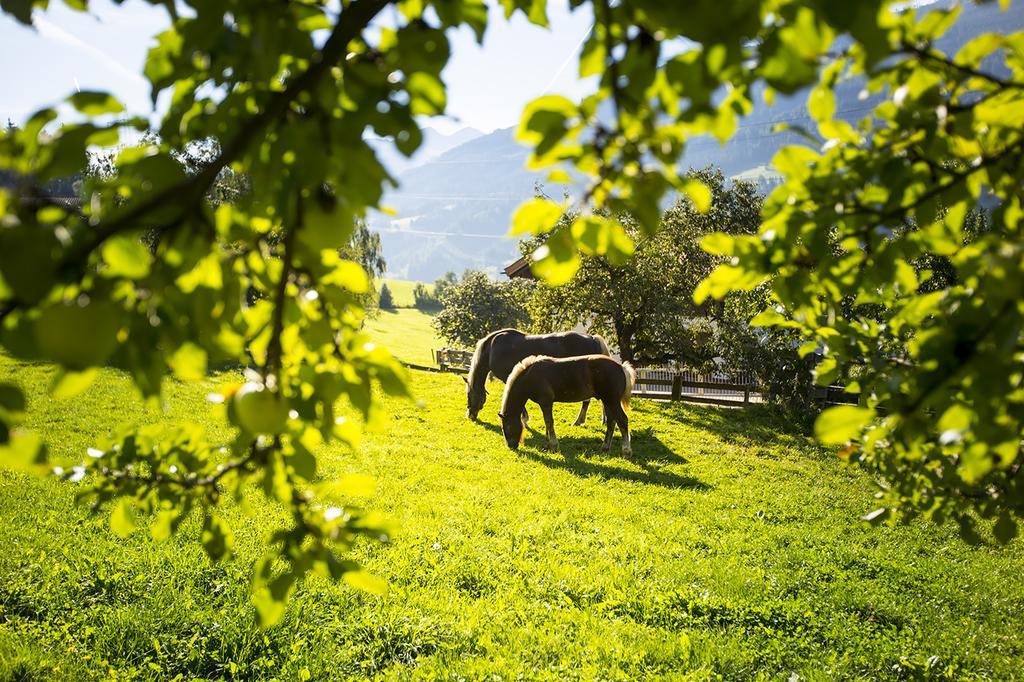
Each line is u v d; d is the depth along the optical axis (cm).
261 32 120
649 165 126
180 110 147
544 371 1800
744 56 119
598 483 1509
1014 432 154
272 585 174
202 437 222
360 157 121
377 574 891
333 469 1423
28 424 1530
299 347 159
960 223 208
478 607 831
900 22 165
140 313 113
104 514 964
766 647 781
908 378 191
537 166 131
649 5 100
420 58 121
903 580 1044
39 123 119
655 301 2706
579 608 867
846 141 198
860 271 223
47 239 94
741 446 2053
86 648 659
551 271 154
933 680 749
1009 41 164
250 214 154
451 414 2198
